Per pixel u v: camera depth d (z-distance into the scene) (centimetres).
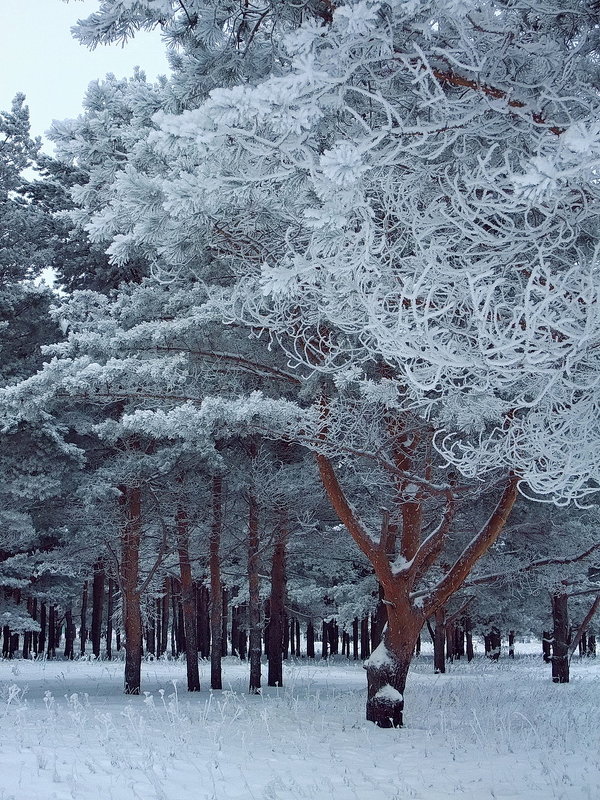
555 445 512
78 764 717
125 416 1012
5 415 1314
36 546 2403
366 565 2706
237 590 4253
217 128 372
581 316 397
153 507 1770
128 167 475
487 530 1138
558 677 2111
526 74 424
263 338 1037
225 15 491
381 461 1027
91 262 1725
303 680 2322
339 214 388
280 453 1766
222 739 916
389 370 888
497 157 456
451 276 440
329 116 450
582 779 756
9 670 2370
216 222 581
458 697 1481
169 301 1108
